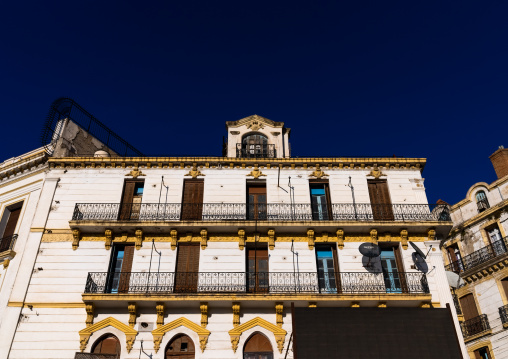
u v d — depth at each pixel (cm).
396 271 2252
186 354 1980
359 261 2230
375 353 1881
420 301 2066
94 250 2234
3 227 2434
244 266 2198
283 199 2428
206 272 2161
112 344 2002
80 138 2791
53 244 2252
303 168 2536
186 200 2431
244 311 2077
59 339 1998
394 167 2555
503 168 3469
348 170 2539
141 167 2523
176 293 2030
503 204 3250
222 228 2259
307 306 2075
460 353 1906
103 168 2516
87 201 2398
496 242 3256
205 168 2523
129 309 2033
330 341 1897
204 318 2039
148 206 2370
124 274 2170
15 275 2166
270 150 2681
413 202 2436
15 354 1958
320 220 2277
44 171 2512
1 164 2675
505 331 3000
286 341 1997
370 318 1958
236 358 1961
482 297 3234
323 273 2225
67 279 2152
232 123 2769
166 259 2211
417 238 2302
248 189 2489
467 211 3581
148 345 1989
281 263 2212
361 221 2255
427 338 1930
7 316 2041
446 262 3603
